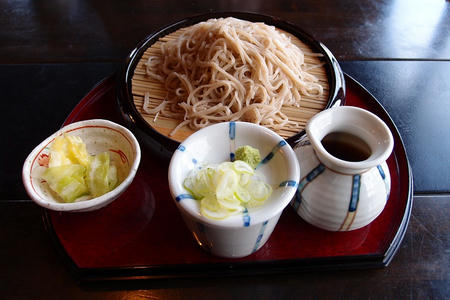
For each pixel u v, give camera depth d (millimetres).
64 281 320
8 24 583
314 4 606
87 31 568
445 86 482
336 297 307
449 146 417
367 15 587
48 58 528
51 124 449
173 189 281
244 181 290
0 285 321
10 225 357
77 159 357
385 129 291
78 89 487
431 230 345
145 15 593
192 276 315
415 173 392
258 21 501
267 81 424
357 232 338
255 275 318
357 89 459
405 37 552
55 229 343
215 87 424
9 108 468
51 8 611
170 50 463
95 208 333
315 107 427
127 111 402
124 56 530
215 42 428
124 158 366
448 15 592
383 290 311
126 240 336
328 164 298
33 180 339
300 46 481
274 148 313
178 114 421
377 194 305
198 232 295
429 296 307
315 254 324
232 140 325
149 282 317
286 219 347
